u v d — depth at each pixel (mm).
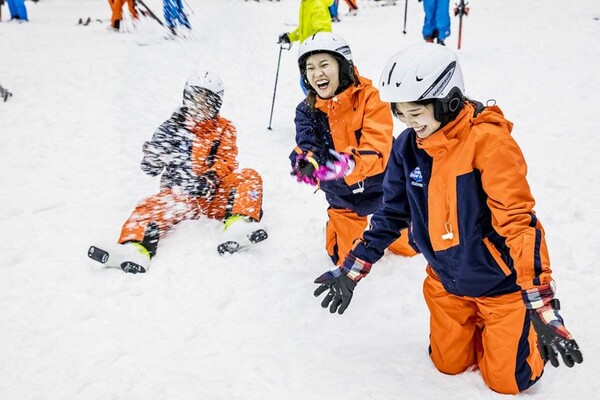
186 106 3521
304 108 3092
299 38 5594
